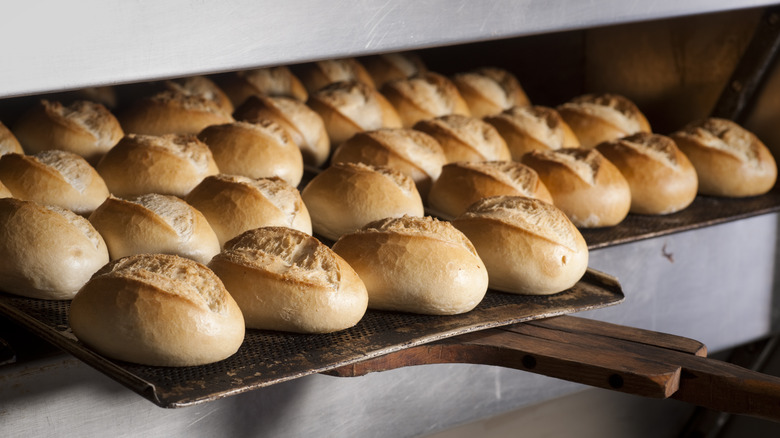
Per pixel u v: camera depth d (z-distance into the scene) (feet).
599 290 4.55
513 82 6.01
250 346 4.13
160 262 4.13
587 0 4.88
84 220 4.41
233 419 4.49
